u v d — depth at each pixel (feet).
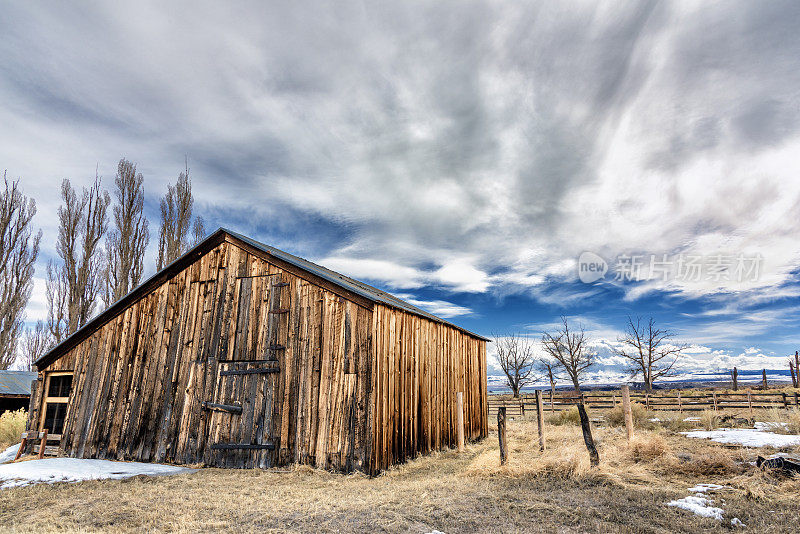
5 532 20.49
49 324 91.91
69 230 94.32
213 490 28.55
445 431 46.50
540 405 40.57
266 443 36.83
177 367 42.47
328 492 27.73
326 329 37.35
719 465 30.09
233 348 40.68
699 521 20.21
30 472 34.32
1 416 60.44
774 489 24.62
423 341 44.21
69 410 45.60
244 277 42.34
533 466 30.91
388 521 21.16
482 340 61.87
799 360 134.21
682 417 65.05
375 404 33.91
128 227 97.14
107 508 24.04
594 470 28.89
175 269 45.80
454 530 20.01
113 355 45.73
